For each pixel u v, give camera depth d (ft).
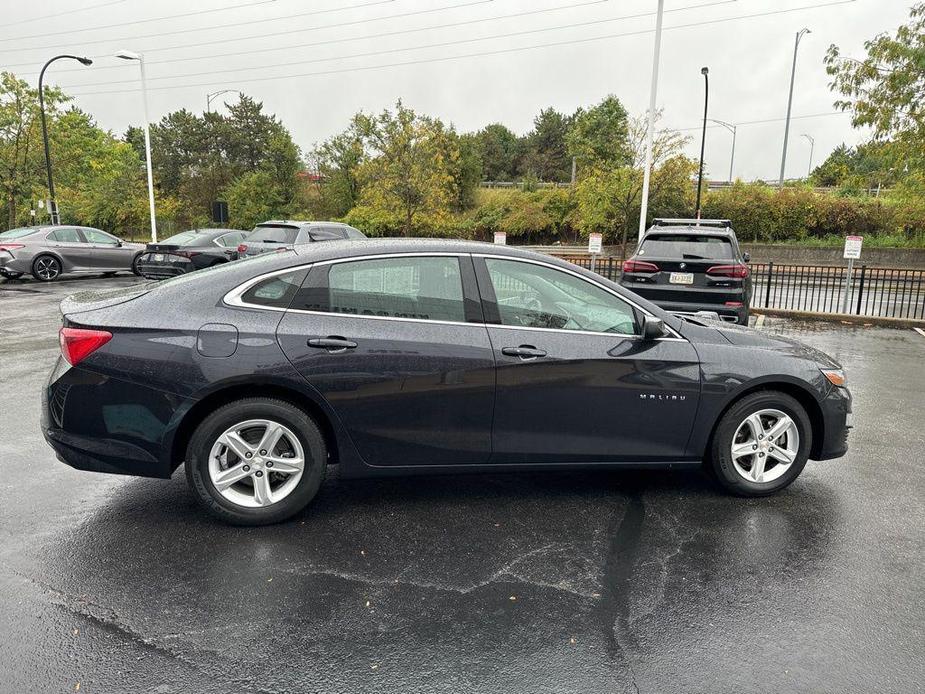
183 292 11.85
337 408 11.82
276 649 8.55
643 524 12.45
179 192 175.42
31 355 26.81
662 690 7.91
